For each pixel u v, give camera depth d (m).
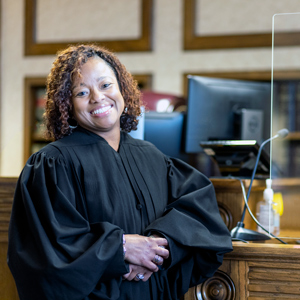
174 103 3.66
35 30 5.68
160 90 5.31
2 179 2.15
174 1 5.31
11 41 5.73
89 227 1.63
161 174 1.88
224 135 2.77
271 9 5.04
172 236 1.70
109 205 1.69
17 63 5.71
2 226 2.15
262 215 2.17
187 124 2.73
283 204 2.30
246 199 2.08
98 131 1.81
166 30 5.32
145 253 1.65
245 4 5.12
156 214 1.78
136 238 1.66
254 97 2.87
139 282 1.71
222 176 2.42
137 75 5.36
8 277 2.14
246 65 5.09
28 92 5.66
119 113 1.81
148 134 2.71
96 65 1.77
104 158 1.75
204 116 2.74
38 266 1.52
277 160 4.30
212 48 5.18
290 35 2.11
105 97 1.76
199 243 1.72
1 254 2.15
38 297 1.52
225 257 1.84
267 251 1.79
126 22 5.43
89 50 1.81
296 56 4.21
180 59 5.27
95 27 5.51
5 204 2.15
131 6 5.41
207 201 1.87
